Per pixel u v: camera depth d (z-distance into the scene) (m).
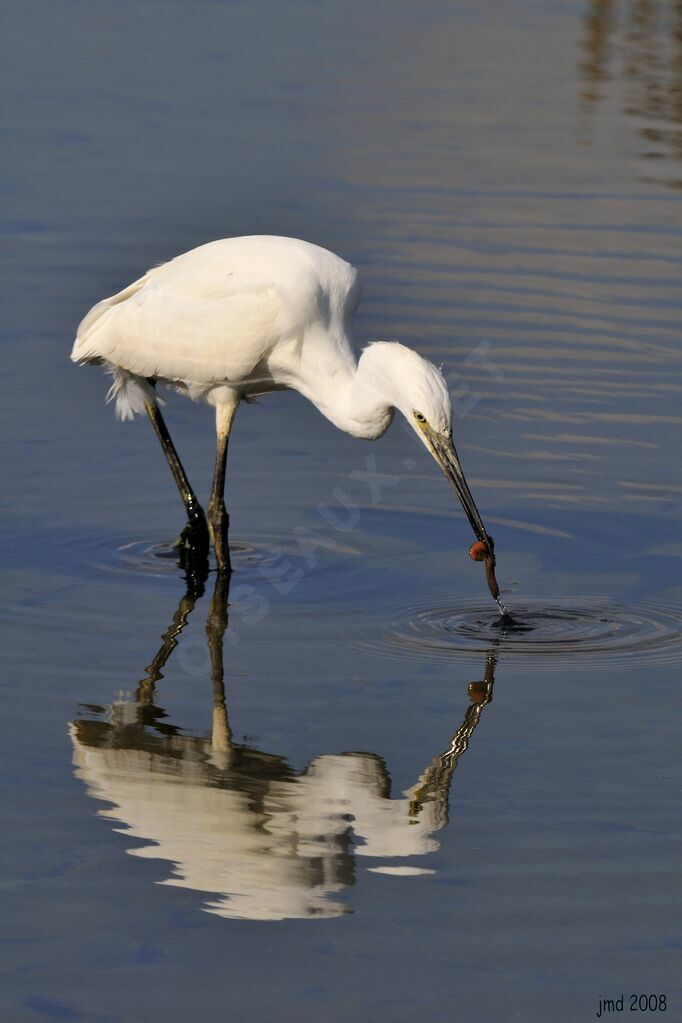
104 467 14.46
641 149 24.33
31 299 17.89
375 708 9.92
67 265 18.89
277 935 7.38
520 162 23.47
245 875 7.92
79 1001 6.86
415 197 21.75
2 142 23.52
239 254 12.98
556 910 7.58
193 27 31.28
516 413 15.52
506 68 29.08
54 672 10.41
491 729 9.62
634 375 16.36
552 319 17.77
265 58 29.05
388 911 7.59
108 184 21.89
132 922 7.47
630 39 31.64
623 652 10.82
